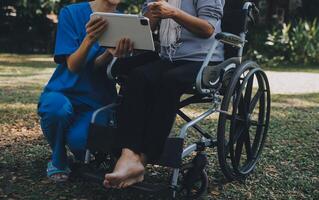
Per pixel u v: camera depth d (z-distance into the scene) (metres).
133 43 2.73
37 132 4.51
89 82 3.09
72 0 13.62
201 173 2.91
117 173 2.54
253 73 3.14
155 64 2.91
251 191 3.19
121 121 2.72
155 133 2.67
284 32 13.39
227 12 3.26
